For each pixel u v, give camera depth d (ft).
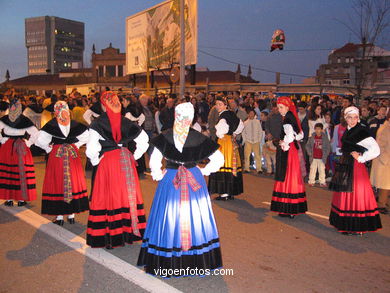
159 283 13.47
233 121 24.56
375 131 31.55
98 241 15.98
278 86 100.37
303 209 21.79
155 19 82.12
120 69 236.43
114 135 16.03
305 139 32.01
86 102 42.45
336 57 201.05
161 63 80.23
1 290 13.01
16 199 22.43
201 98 46.26
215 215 22.03
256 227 20.02
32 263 15.08
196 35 65.67
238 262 15.52
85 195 19.94
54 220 19.80
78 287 13.20
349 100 36.37
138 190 16.52
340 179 18.78
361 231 18.81
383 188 23.03
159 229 13.35
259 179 32.83
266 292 13.16
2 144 22.62
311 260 15.94
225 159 24.86
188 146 13.73
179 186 13.38
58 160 19.03
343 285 13.83
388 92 92.58
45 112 30.94
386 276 14.64
